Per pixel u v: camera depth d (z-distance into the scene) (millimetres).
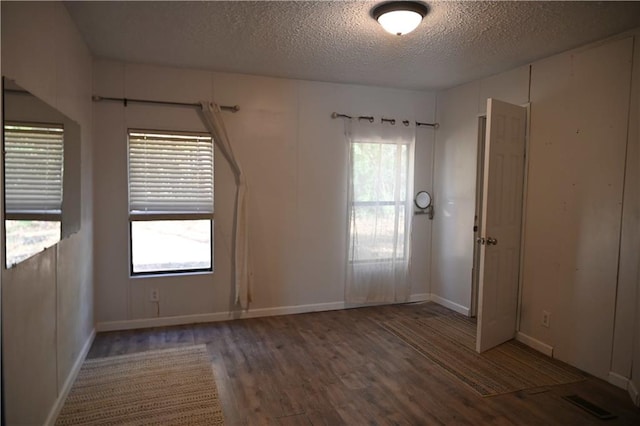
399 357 3354
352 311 4602
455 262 4645
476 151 4316
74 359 2881
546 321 3459
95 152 3764
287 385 2855
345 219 4633
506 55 3455
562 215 3326
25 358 1853
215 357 3309
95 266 3809
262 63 3787
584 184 3150
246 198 4176
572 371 3131
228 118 4133
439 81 4375
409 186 4801
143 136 3889
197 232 4160
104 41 3258
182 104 3980
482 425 2420
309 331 3939
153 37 3152
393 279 4801
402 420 2457
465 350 3508
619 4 2471
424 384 2900
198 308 4156
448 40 3125
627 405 2654
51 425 2283
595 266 3062
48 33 2264
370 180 4637
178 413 2488
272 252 4379
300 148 4406
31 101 1907
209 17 2766
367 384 2889
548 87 3469
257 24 2867
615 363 2918
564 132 3320
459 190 4578
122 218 3873
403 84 4527
